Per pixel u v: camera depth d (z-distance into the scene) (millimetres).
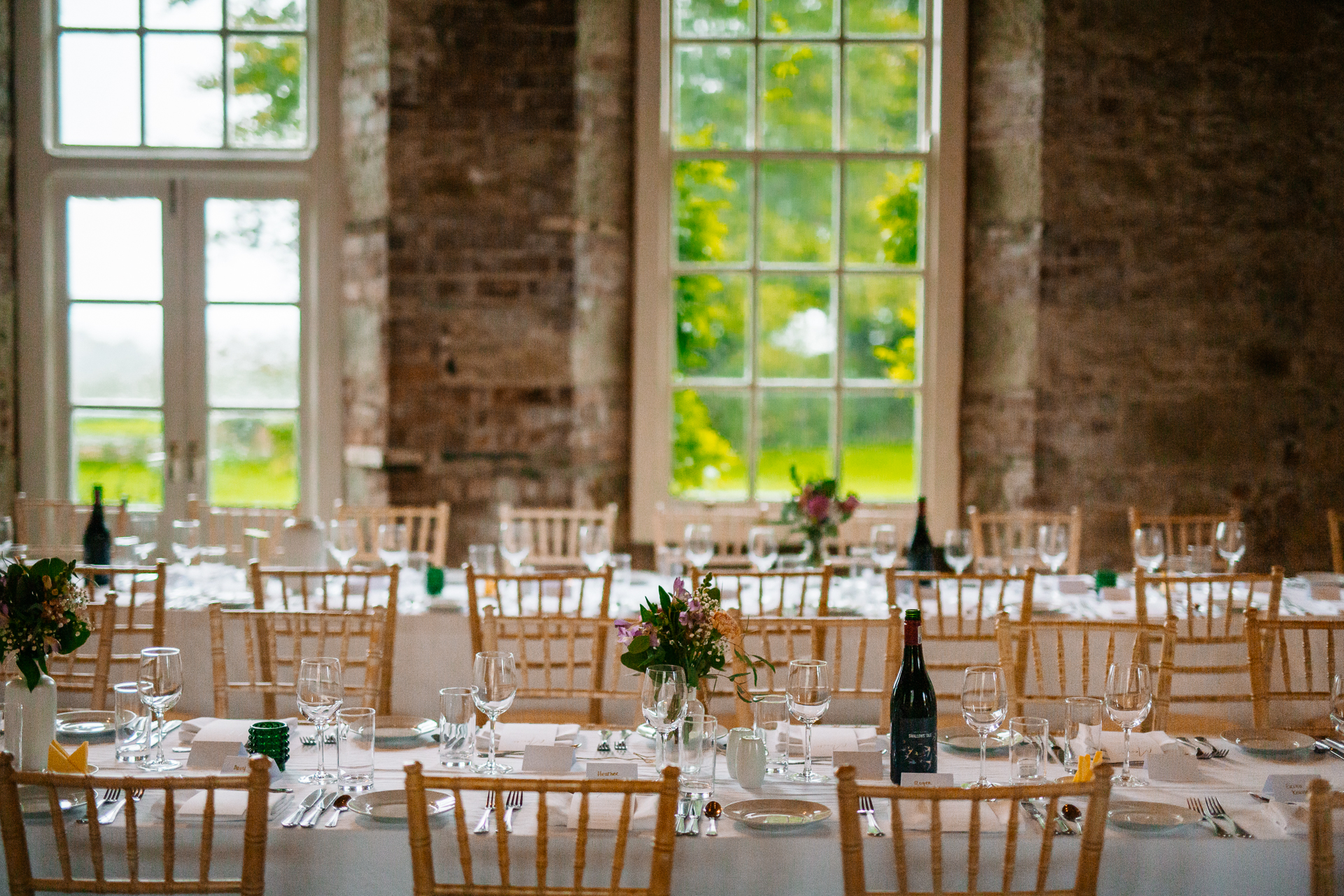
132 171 5887
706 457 5984
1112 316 5566
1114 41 5512
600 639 3467
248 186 5875
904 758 2201
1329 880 1759
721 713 3627
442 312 5520
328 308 5844
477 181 5492
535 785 1723
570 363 5578
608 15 5559
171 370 5961
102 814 1998
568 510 5445
